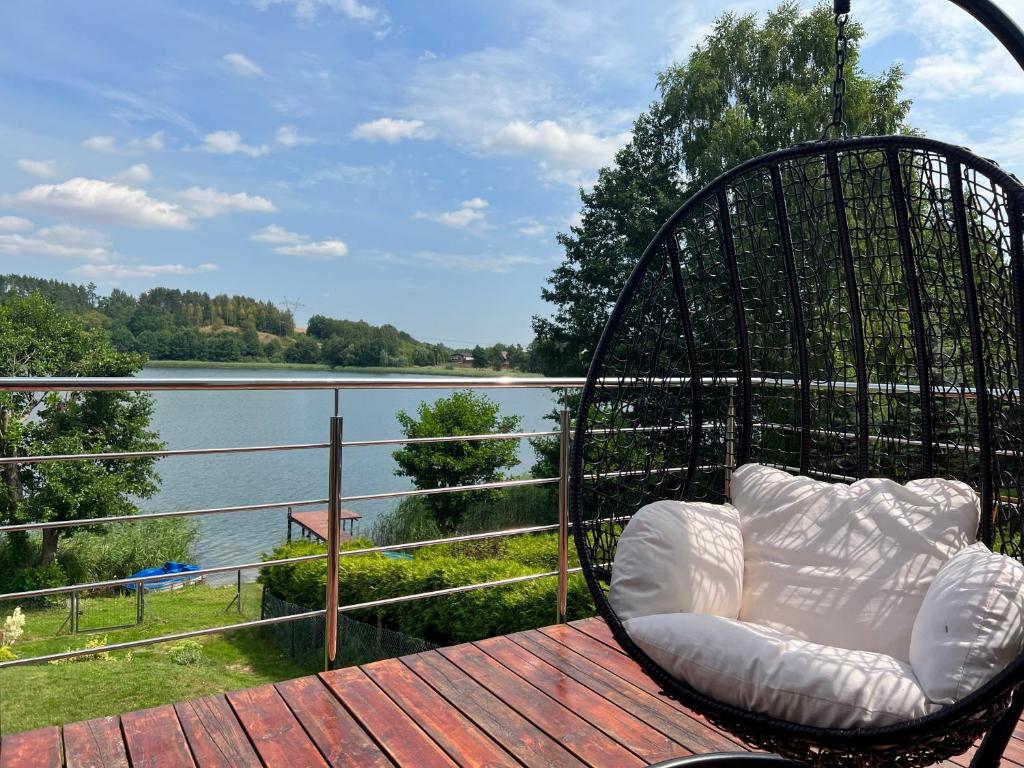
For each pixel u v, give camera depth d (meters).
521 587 4.42
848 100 12.33
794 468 2.12
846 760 1.12
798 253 2.06
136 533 12.21
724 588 1.59
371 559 5.39
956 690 1.05
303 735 1.74
